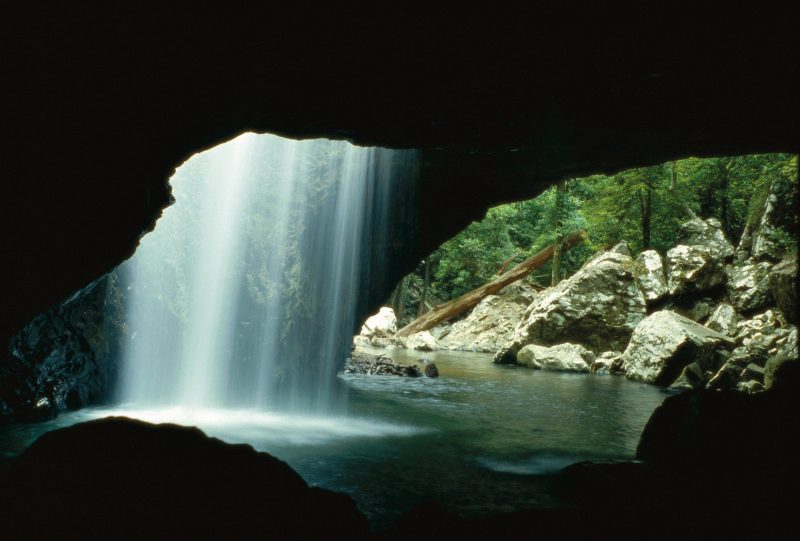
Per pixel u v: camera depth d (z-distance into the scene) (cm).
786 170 2245
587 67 617
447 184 1366
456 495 674
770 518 431
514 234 4300
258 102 710
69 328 1057
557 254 3250
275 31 548
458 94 684
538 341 2503
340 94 690
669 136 855
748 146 883
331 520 346
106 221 723
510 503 643
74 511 298
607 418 1241
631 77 637
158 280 1325
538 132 816
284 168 1484
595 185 3359
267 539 312
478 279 3953
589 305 2458
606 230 3056
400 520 430
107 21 511
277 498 339
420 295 4316
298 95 695
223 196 1430
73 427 346
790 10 506
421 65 619
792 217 2269
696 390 876
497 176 1274
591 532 423
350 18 534
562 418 1235
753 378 1549
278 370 1478
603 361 2245
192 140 738
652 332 1986
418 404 1397
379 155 1420
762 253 2305
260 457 363
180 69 591
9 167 583
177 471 328
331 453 873
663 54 587
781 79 629
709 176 2948
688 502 526
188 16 520
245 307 1451
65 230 680
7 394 961
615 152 970
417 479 738
